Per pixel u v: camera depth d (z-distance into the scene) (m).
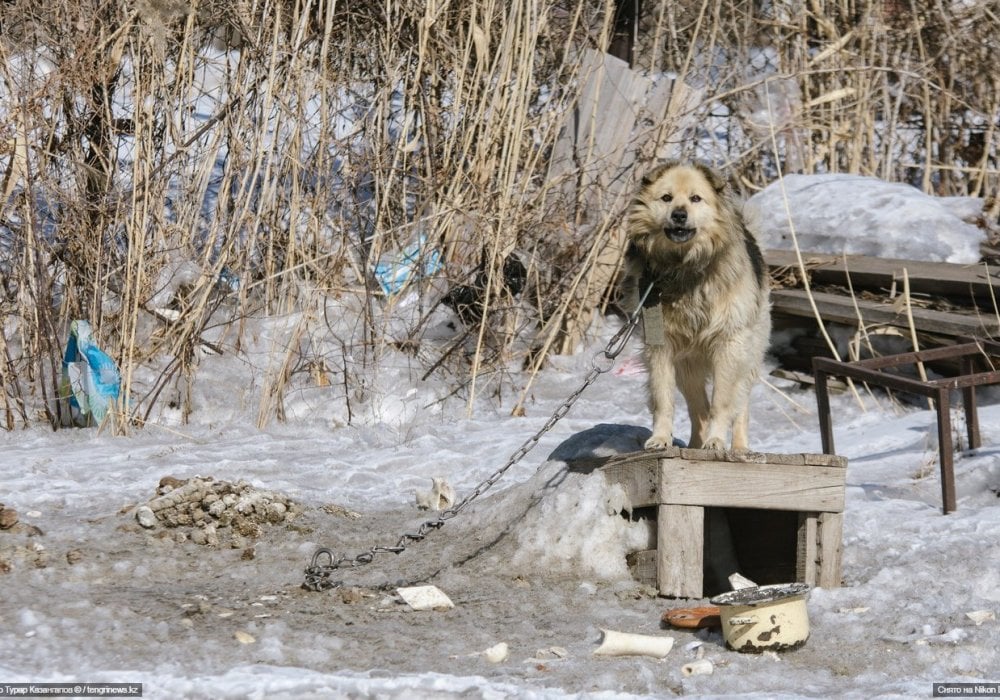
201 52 14.66
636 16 16.27
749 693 5.06
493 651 5.51
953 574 6.88
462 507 7.76
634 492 7.04
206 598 6.51
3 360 11.94
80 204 12.35
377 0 14.55
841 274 13.48
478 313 13.93
